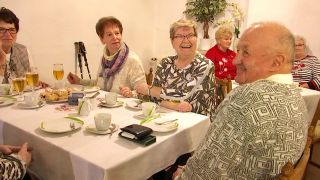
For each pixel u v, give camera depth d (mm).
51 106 1775
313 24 3688
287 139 899
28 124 1428
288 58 1005
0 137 1527
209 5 4117
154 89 2023
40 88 2260
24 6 2951
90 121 1500
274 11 3955
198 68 1896
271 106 902
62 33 3369
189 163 1065
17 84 1817
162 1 4707
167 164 1359
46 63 3271
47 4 3158
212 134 984
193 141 1528
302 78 3377
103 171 1012
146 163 1202
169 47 4793
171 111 1741
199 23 4594
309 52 3791
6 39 2293
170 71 2023
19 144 1398
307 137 1048
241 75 1087
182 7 4527
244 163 932
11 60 2375
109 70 2422
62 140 1241
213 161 964
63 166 1180
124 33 4211
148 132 1272
